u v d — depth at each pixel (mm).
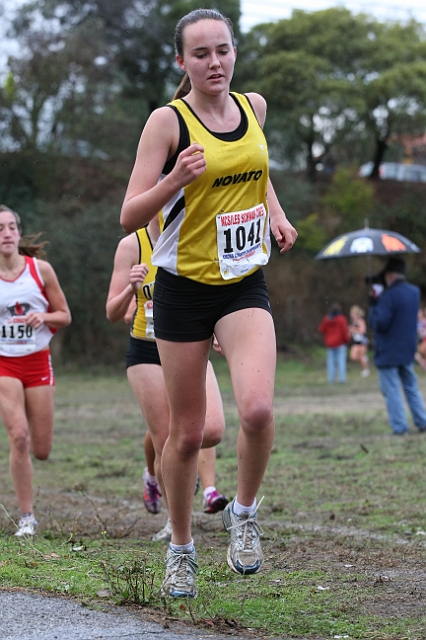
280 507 11992
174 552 6887
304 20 70688
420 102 72875
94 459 18156
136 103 69562
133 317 10000
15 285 10859
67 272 49312
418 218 64625
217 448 19250
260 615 6504
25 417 10641
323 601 6961
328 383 40844
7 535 10211
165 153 6277
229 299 6453
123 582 7180
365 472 15109
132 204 6066
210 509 10367
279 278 57750
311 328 57219
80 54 54188
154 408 9711
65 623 6117
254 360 6219
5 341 10680
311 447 18812
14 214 11008
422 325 49031
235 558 6648
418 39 74438
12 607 6500
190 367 6477
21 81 53281
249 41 72312
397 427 20594
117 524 11148
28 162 53812
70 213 53312
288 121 71312
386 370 20609
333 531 10320
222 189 6266
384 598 7086
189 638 5859
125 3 64312
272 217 7070
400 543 9484
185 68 6477
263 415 6113
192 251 6340
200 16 6379
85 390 39219
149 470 11422
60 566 7875
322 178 76750
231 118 6434
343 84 68875
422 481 13875
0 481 15781
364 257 59094
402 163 93875
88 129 57562
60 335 49844
